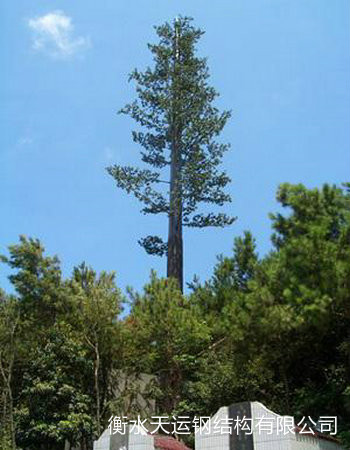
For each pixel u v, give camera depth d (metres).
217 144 34.69
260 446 13.62
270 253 19.22
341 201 18.00
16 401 22.88
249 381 21.20
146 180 34.59
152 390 22.11
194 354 22.58
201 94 34.91
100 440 15.40
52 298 23.23
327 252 16.50
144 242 34.41
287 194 18.11
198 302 22.75
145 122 35.69
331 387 19.17
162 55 35.66
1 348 22.62
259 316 17.59
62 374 22.09
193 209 34.59
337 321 18.19
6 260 24.05
